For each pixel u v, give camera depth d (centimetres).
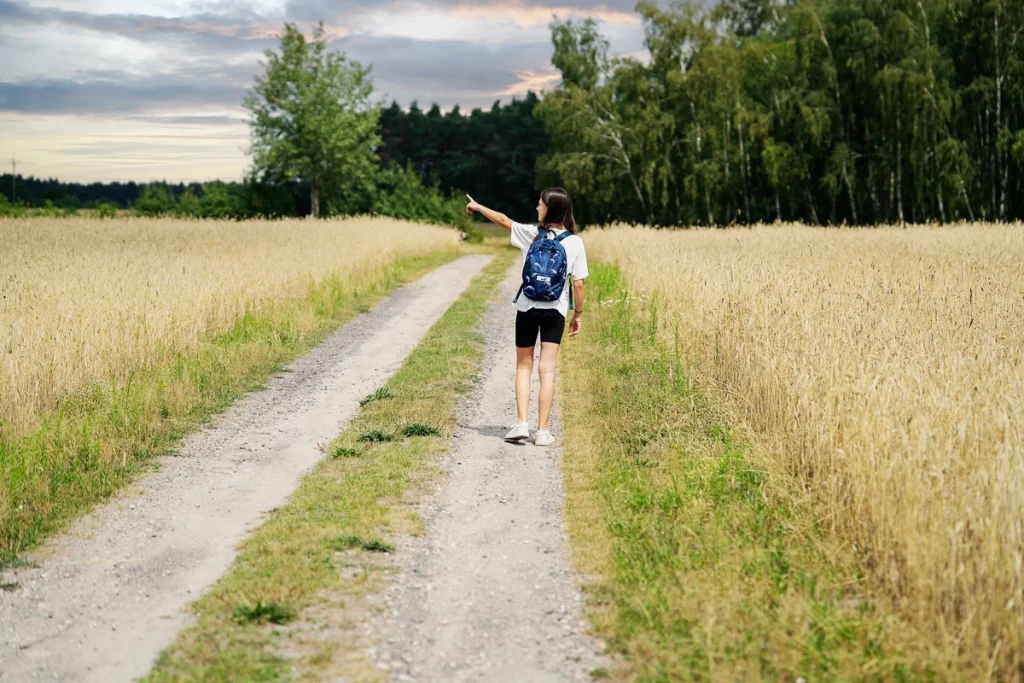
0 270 1277
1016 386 559
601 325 1286
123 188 15050
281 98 6456
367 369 1067
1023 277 1220
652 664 363
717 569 447
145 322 987
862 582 432
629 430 734
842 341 695
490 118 11594
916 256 1641
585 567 473
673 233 3102
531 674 363
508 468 661
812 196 5153
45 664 371
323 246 2211
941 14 4453
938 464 446
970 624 356
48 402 767
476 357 1116
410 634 397
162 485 620
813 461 557
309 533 511
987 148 4372
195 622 408
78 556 493
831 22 4788
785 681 346
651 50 5447
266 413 844
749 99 5425
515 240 744
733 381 807
